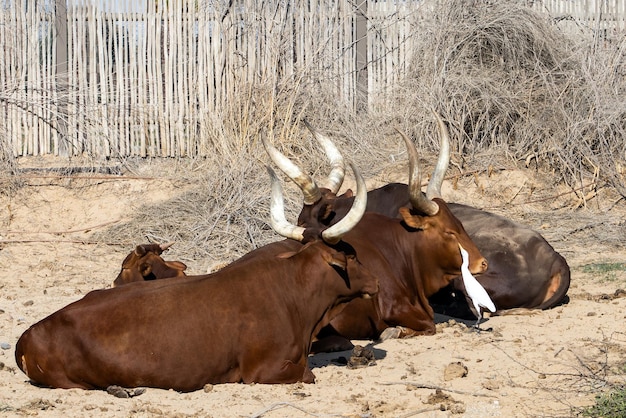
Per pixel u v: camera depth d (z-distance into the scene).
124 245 13.51
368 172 15.65
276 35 16.25
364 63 16.83
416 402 7.15
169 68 15.98
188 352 7.31
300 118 16.06
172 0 15.97
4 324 9.64
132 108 15.91
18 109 15.62
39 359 7.34
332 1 16.64
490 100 16.33
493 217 10.60
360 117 16.56
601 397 7.04
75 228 14.16
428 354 8.59
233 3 16.14
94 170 15.50
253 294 7.54
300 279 7.79
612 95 16.38
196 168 15.65
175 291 7.46
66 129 15.75
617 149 16.20
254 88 16.12
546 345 8.75
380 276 9.25
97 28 15.83
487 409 6.98
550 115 16.36
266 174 15.03
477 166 15.94
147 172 15.54
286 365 7.52
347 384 7.64
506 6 16.66
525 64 16.77
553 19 17.06
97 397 7.14
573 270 12.21
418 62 16.75
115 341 7.25
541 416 6.80
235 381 7.53
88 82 15.87
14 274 12.18
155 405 6.92
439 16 16.78
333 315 8.09
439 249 9.34
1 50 15.59
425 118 16.23
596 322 9.55
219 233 13.70
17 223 14.15
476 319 10.18
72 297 11.00
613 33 17.30
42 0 15.69
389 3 16.86
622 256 13.06
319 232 7.89
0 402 7.01
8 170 14.91
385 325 9.29
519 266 10.21
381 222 9.61
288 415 6.77
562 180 15.92
